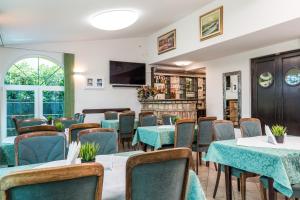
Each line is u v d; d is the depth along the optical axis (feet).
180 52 22.97
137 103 28.58
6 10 13.66
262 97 20.57
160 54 26.45
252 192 10.50
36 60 23.62
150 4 17.29
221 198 9.98
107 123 20.10
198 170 13.96
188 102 25.25
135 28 24.03
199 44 20.43
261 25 15.06
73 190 3.50
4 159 10.20
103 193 4.49
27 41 21.66
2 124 21.81
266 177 7.36
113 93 27.12
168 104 24.61
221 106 24.89
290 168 6.76
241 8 16.42
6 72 22.15
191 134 13.39
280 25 14.30
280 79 19.10
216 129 10.74
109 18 16.29
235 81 23.21
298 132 17.89
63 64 24.41
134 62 28.27
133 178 4.27
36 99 23.56
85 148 5.51
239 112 22.67
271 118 19.83
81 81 25.32
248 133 11.63
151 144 13.65
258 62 20.85
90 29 21.03
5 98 22.18
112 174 5.42
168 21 23.00
